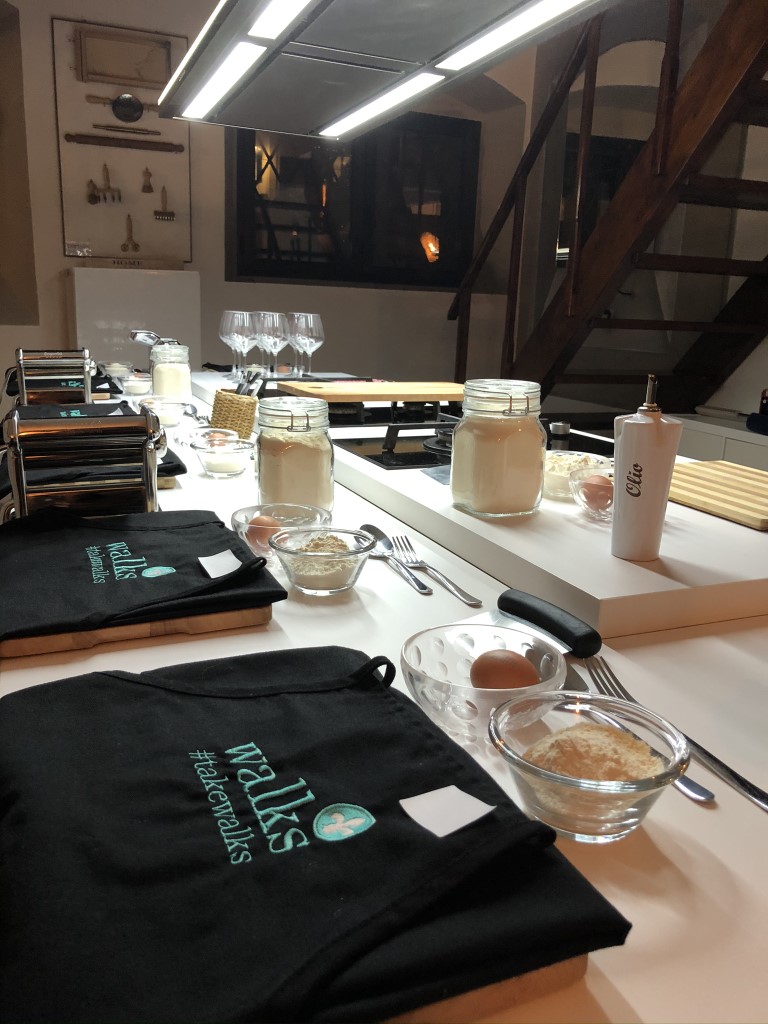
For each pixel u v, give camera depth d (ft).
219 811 1.65
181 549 3.34
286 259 15.80
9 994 1.21
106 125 14.05
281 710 2.08
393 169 16.28
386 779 1.78
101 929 1.32
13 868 1.46
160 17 13.92
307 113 7.54
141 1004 1.18
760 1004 1.38
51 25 13.37
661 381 13.03
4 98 13.58
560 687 2.25
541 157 16.42
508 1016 1.33
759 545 3.72
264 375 7.35
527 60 16.05
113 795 1.68
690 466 5.18
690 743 2.21
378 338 16.85
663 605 3.09
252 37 5.54
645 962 1.47
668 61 9.23
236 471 5.36
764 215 12.46
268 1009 1.17
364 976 1.23
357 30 5.41
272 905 1.39
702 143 9.14
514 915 1.37
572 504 4.39
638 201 10.11
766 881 1.70
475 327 17.62
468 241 17.25
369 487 4.89
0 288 14.21
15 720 1.94
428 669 2.47
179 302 14.55
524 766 1.73
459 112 16.76
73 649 2.72
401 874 1.44
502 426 3.92
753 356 12.26
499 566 3.58
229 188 15.17
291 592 3.34
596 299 10.97
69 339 14.51
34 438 3.79
